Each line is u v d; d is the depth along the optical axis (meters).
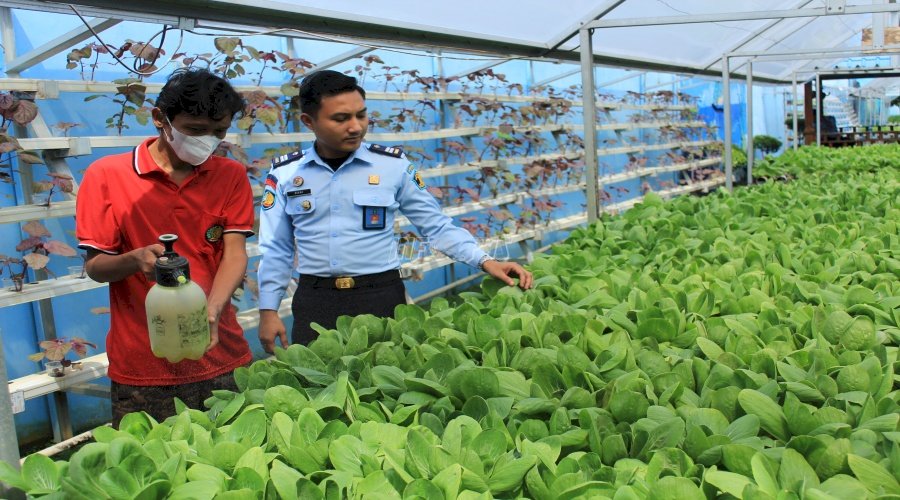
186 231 2.61
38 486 1.34
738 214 4.21
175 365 2.66
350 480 1.28
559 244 3.59
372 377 1.78
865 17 12.12
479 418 1.58
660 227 3.93
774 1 7.66
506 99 7.56
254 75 5.60
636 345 1.97
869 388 1.60
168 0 3.32
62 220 4.41
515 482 1.29
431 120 7.27
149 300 1.92
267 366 1.93
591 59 5.11
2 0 2.99
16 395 3.54
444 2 4.55
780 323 2.15
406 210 3.34
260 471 1.33
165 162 2.58
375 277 3.24
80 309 4.60
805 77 15.62
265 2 3.68
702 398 1.63
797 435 1.41
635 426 1.46
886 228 3.48
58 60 4.47
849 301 2.28
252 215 2.77
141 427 1.59
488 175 6.93
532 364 1.87
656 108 11.23
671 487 1.17
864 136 15.61
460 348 2.02
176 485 1.30
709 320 2.14
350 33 4.33
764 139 17.08
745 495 1.14
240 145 4.81
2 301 3.63
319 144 3.23
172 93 2.30
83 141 3.91
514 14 5.10
